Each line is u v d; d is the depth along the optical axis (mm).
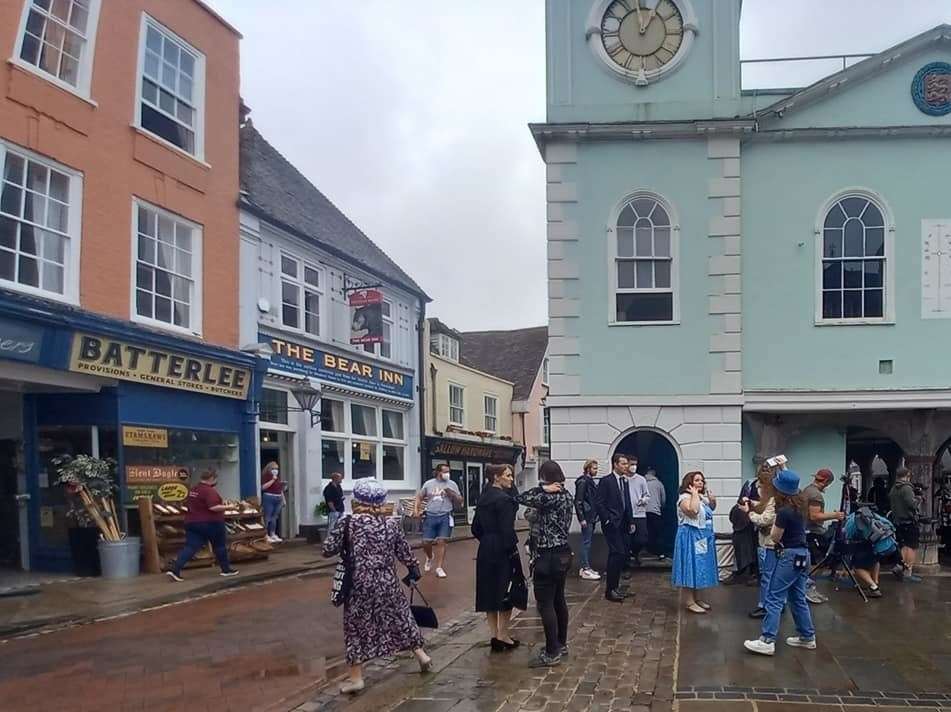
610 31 12906
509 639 7664
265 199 17984
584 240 12758
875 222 12781
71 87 12242
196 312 14875
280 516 17516
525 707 5914
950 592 10578
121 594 10602
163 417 13734
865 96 12797
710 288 12555
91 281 12422
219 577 12141
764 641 7258
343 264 20234
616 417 12570
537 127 12750
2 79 11141
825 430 13125
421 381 24547
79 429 12828
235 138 16266
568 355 12680
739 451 12375
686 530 9297
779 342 12688
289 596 11031
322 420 19344
